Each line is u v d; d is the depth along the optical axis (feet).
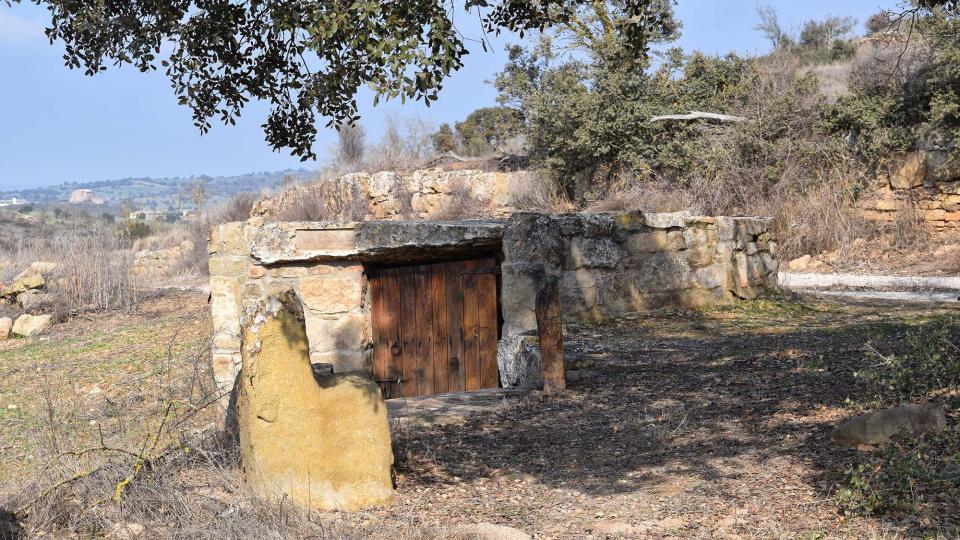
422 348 34.42
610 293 40.52
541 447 21.97
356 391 18.88
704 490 17.85
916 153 69.31
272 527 16.16
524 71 96.58
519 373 30.32
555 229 37.93
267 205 106.63
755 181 73.82
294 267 33.35
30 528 17.19
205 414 30.01
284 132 25.25
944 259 62.90
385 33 18.65
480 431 23.70
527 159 97.60
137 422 30.40
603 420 23.95
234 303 33.45
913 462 17.20
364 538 15.87
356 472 18.60
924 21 68.95
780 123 75.36
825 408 22.80
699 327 38.42
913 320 38.06
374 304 34.45
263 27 24.18
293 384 18.30
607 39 80.48
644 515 16.81
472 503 18.29
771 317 41.06
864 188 70.95
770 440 20.74
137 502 17.79
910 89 71.41
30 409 41.04
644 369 30.04
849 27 127.44
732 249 45.34
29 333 63.26
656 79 83.87
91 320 65.98
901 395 21.97
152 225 128.06
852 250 67.51
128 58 23.40
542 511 17.49
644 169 79.77
